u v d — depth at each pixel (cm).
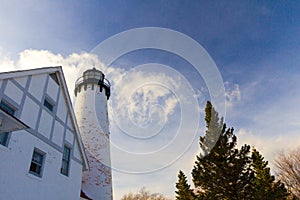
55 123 905
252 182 1208
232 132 1314
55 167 864
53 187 834
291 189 1794
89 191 1211
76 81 1628
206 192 1262
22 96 747
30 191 716
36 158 787
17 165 682
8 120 424
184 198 1695
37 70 821
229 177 1180
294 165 1839
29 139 749
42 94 848
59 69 949
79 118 1453
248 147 1285
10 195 641
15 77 725
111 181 1318
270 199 1154
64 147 970
